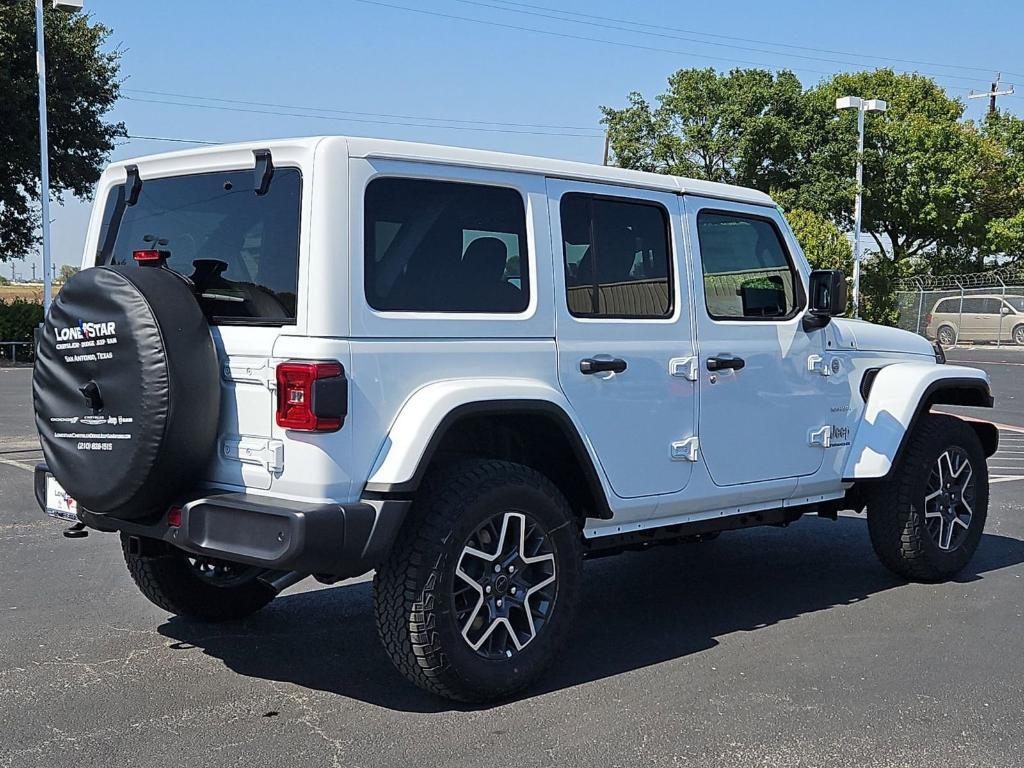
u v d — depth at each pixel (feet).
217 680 15.08
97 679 15.08
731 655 16.43
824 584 20.99
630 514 16.16
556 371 15.03
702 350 17.01
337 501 12.90
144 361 12.97
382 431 13.28
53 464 14.12
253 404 13.32
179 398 12.97
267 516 12.65
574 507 16.02
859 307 99.66
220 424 13.67
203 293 14.16
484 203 14.62
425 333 13.71
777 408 18.24
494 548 14.06
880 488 20.43
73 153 94.32
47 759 12.36
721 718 13.78
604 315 15.84
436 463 14.84
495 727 13.42
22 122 87.04
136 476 13.14
